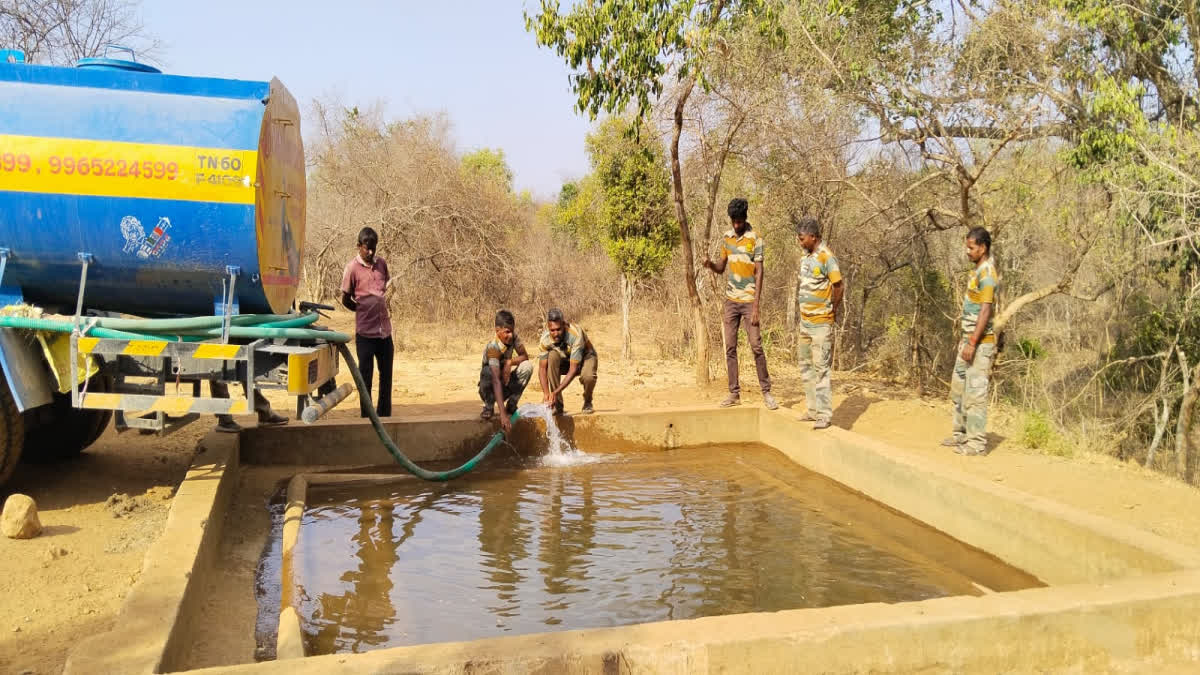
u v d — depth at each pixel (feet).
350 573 17.60
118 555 15.99
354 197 66.64
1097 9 28.89
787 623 12.14
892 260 40.32
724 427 29.66
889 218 37.04
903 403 31.86
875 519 21.80
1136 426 32.60
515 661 10.92
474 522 21.20
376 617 15.35
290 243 21.47
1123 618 13.07
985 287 23.80
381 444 26.43
